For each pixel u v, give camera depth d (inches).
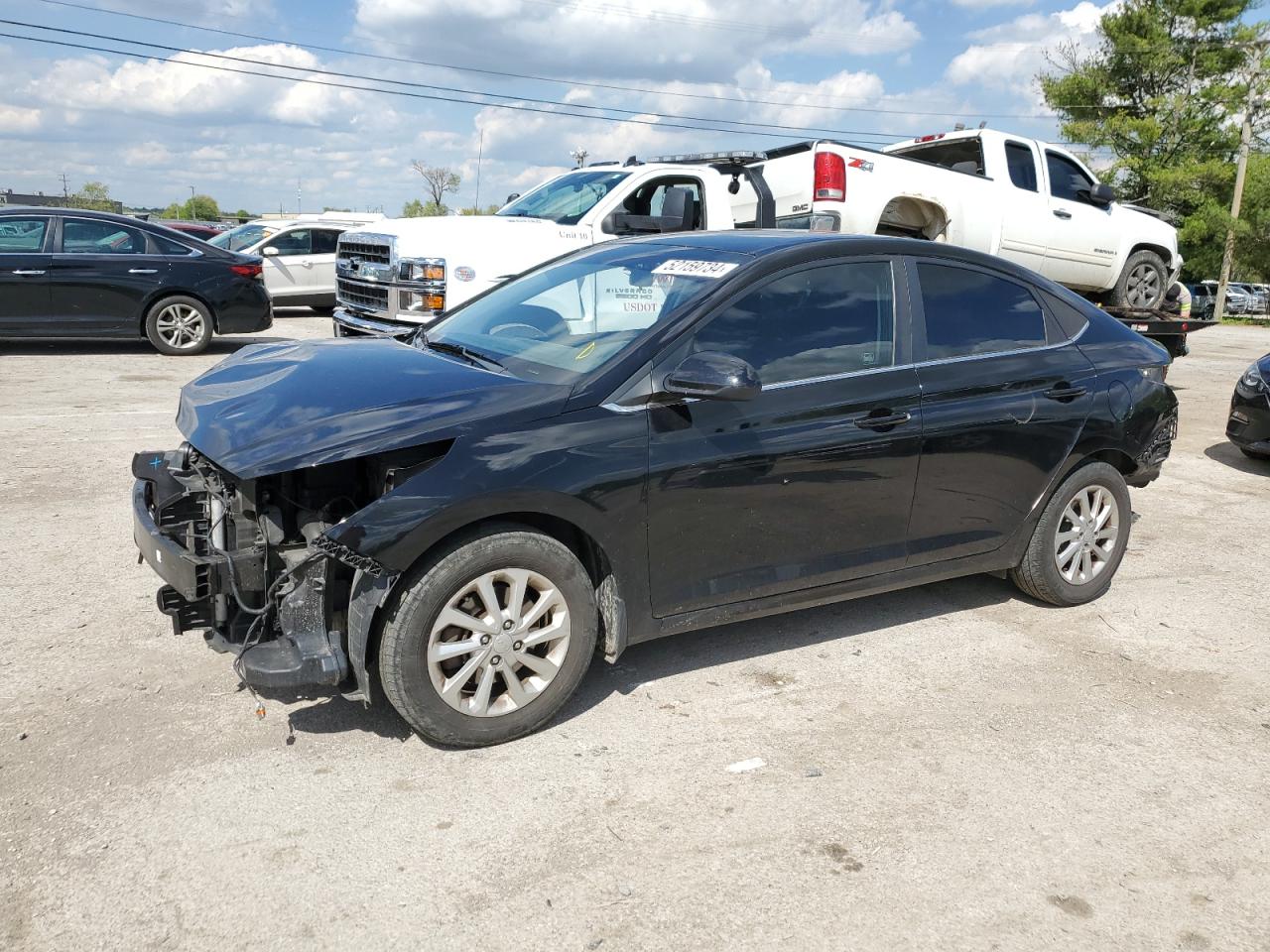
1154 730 145.7
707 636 174.6
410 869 107.5
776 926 100.8
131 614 170.1
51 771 122.6
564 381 137.6
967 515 173.0
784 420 147.6
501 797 121.5
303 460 119.4
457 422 126.5
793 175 360.2
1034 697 155.1
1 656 152.0
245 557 126.1
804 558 155.7
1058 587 188.9
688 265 158.6
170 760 126.4
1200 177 1433.3
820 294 156.6
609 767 129.6
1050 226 398.6
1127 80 1520.7
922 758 135.0
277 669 120.0
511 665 132.0
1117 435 187.6
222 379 149.9
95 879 103.7
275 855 108.8
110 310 453.1
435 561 123.9
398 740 133.8
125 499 234.1
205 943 95.5
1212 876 111.9
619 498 134.3
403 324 317.1
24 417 315.0
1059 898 106.9
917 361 163.9
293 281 673.0
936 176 368.8
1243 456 349.4
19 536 206.4
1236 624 189.3
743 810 120.8
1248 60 1429.6
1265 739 144.5
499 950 96.2
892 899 105.6
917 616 187.5
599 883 106.4
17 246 434.0
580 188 358.6
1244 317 1497.3
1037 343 182.9
